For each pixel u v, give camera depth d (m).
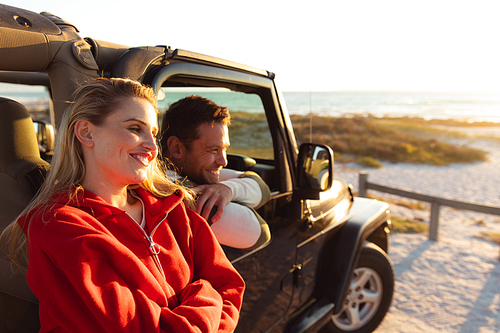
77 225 0.79
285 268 1.95
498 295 3.96
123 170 0.91
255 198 1.57
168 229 1.04
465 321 3.43
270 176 1.89
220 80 1.56
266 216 1.75
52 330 0.82
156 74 1.23
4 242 1.03
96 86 0.90
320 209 2.30
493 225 7.14
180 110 1.45
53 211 0.81
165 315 0.85
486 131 38.12
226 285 1.12
